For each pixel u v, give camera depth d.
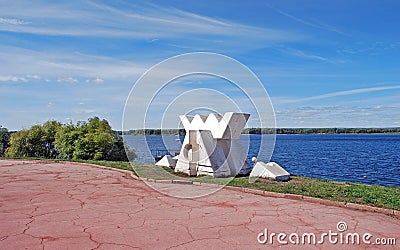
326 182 7.48
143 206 5.19
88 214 4.67
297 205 5.30
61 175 8.47
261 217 4.59
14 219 4.38
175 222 4.32
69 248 3.36
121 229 4.00
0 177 8.06
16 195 5.92
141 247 3.42
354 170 15.78
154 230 3.97
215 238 3.72
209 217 4.57
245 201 5.59
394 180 12.48
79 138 13.46
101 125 13.88
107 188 6.70
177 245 3.49
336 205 5.27
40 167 10.16
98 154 13.09
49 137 14.82
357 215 4.71
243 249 3.40
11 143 14.80
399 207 4.91
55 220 4.35
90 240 3.60
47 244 3.46
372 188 6.57
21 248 3.34
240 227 4.12
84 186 6.90
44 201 5.46
